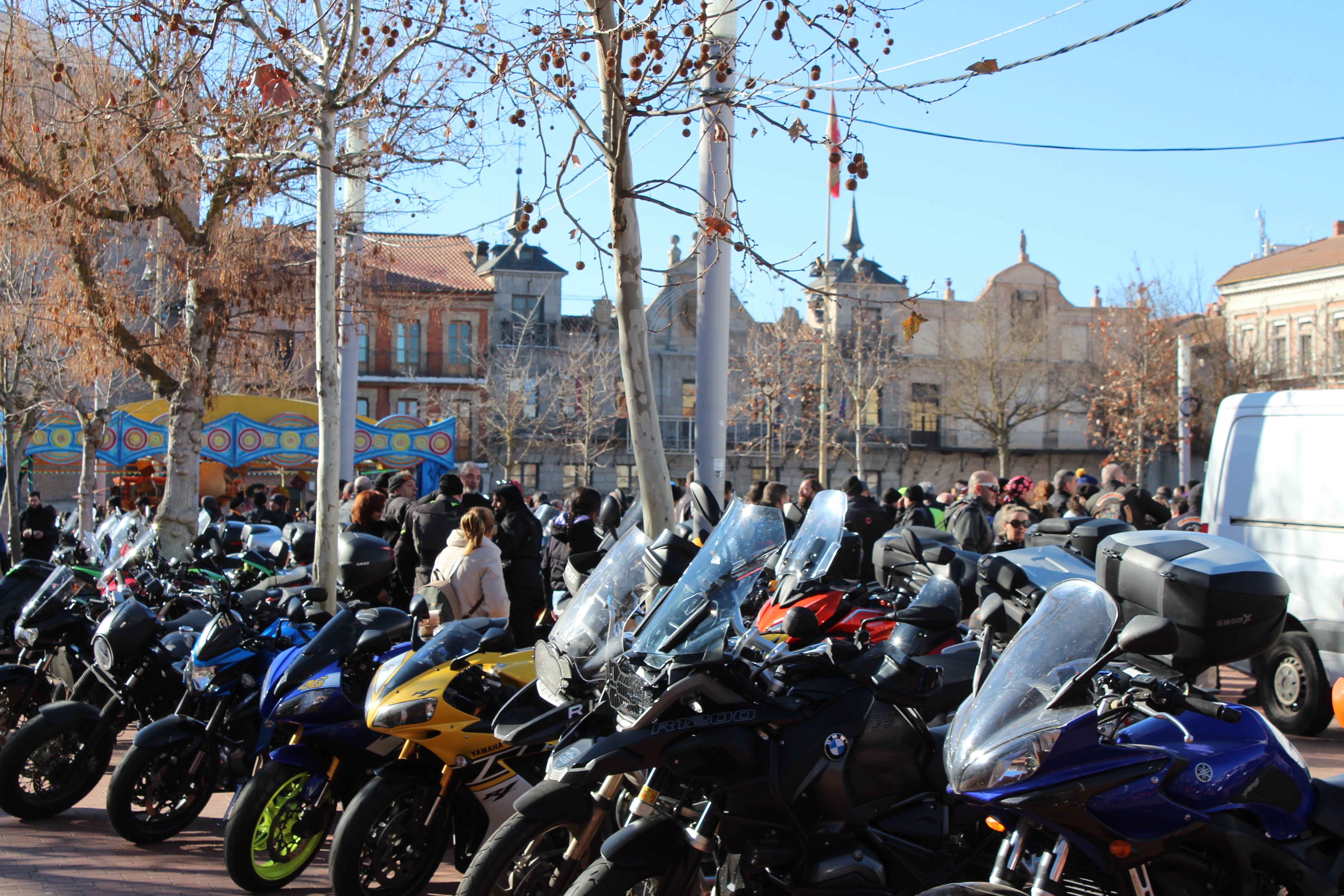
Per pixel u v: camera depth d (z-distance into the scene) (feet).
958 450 180.04
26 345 58.18
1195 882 12.67
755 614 18.11
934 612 16.08
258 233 51.01
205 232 50.44
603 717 14.33
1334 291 175.63
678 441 166.61
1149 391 150.71
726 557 14.76
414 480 39.50
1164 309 156.25
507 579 31.17
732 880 14.80
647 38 23.13
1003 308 180.75
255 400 76.48
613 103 23.80
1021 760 11.88
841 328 154.61
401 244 54.95
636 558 16.08
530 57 24.91
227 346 58.75
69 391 63.31
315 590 22.11
